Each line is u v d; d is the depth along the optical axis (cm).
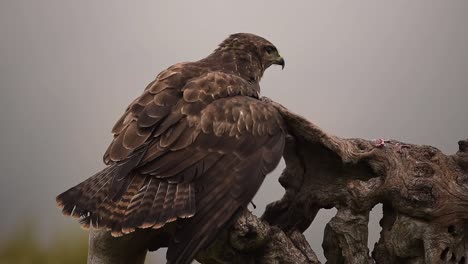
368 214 1257
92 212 1115
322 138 1233
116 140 1174
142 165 1136
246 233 1184
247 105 1212
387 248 1272
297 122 1238
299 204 1299
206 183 1144
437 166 1248
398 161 1245
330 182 1275
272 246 1213
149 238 1188
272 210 1312
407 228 1244
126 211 1107
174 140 1158
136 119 1186
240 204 1147
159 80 1240
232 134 1183
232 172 1161
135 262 1203
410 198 1233
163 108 1191
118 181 1123
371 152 1243
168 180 1134
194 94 1206
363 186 1232
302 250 1245
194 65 1293
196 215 1119
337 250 1259
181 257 1091
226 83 1241
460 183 1248
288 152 1284
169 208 1110
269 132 1209
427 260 1239
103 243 1184
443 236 1242
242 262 1216
